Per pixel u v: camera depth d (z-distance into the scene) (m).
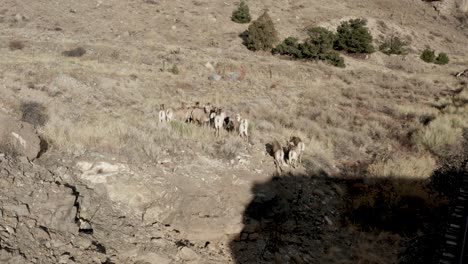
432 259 12.38
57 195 10.15
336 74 45.12
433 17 85.56
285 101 31.27
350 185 16.73
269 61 46.41
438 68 57.66
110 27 52.72
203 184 13.02
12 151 11.20
